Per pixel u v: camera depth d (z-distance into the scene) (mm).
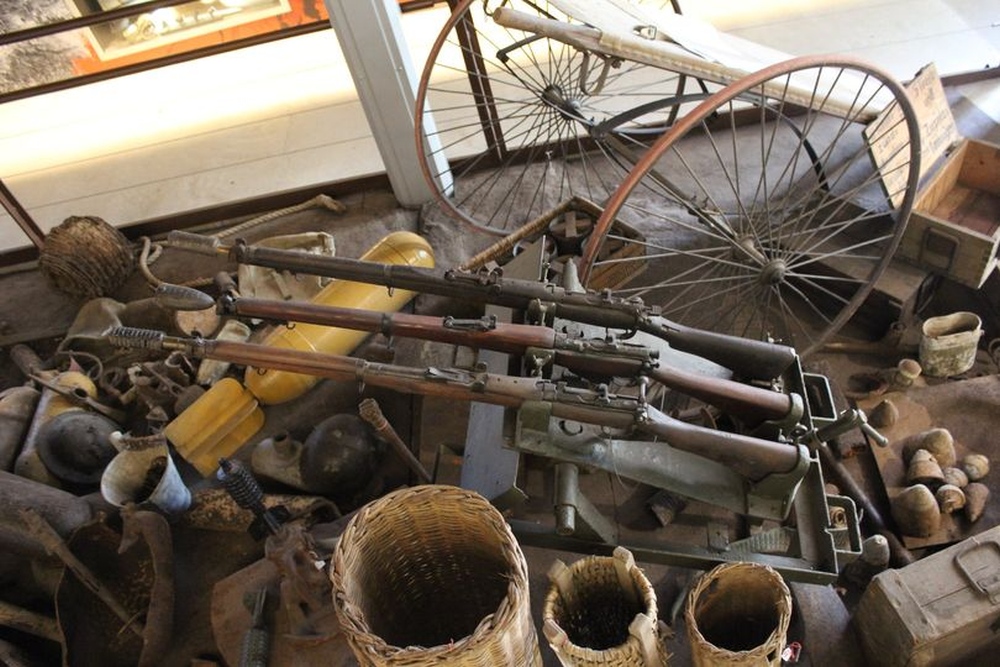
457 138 4934
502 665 1939
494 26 5332
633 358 2453
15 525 3080
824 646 2686
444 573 2367
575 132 4215
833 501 2678
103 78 4473
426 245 3994
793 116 4758
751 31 5195
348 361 2438
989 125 4426
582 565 2207
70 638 2914
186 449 3539
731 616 2449
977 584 2438
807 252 3420
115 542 3107
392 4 3779
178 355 3900
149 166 5148
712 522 2727
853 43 5016
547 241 3713
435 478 3105
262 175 4980
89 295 4426
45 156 5340
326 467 3168
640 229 4309
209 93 5570
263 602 2703
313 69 5590
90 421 3561
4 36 4066
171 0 4129
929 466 3127
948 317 3371
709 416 2895
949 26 5020
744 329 3576
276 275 4023
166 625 2869
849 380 3602
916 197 3568
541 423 2400
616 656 2000
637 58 2922
